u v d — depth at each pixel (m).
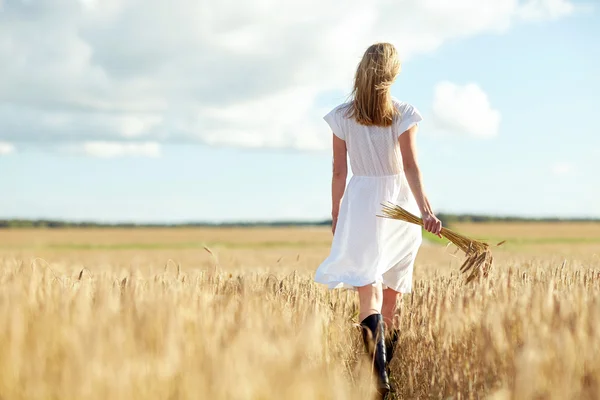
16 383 2.29
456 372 3.49
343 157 4.35
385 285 4.40
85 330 2.54
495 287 4.19
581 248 39.31
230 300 3.44
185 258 25.95
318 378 2.46
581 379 2.71
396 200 4.22
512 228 100.50
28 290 3.34
